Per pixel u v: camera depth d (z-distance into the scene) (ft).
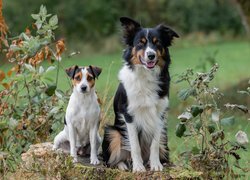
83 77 30.17
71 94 33.55
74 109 30.48
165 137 32.14
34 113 35.76
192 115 30.37
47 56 35.94
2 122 34.32
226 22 179.22
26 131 35.24
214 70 30.89
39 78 35.27
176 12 172.65
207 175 30.32
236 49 156.56
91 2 154.30
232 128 53.26
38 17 35.83
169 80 31.65
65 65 107.76
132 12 165.58
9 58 36.70
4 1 132.77
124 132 31.50
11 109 35.81
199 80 30.86
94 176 29.40
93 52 153.99
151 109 30.73
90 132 31.01
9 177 31.37
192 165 30.73
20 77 35.06
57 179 28.94
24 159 31.45
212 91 30.73
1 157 32.83
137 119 30.96
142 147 32.17
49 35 35.76
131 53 31.17
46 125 35.53
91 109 30.53
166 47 31.78
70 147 31.68
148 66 30.17
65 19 149.89
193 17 176.65
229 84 90.38
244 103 71.26
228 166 31.53
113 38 159.33
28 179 29.81
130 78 30.73
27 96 35.99
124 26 32.07
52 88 34.71
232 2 74.64
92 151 31.07
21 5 134.31
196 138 32.22
